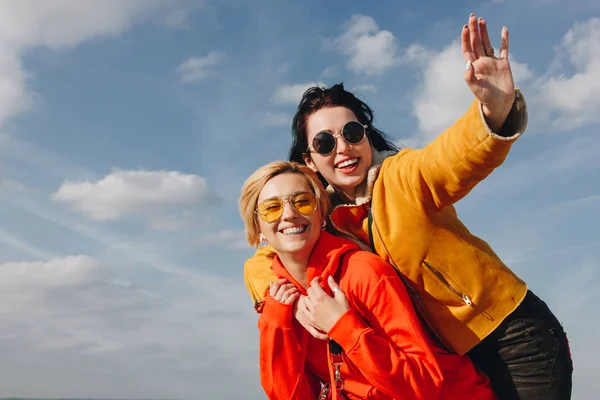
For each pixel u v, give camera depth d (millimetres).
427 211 3426
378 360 3344
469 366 3711
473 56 3051
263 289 3986
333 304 3473
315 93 4020
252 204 3869
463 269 3516
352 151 3828
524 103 3084
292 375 3748
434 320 3615
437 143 3291
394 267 3635
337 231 3975
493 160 3115
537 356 3607
